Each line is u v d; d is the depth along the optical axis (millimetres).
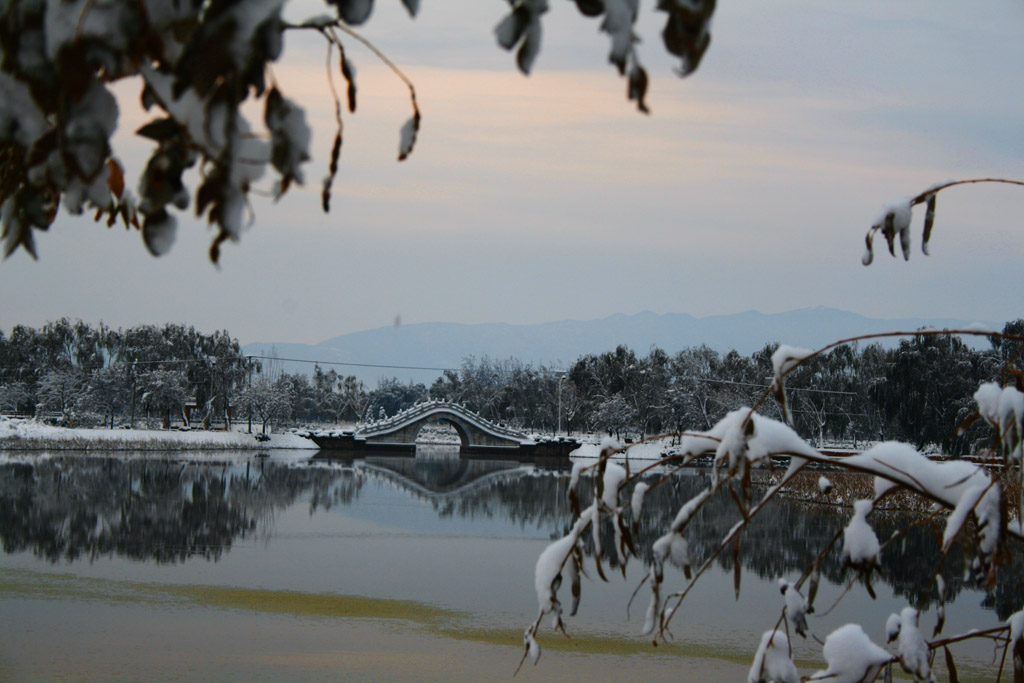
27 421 87062
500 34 1731
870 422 87125
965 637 4004
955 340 74312
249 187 1499
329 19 1846
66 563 26031
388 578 25828
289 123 1510
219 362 101812
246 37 1405
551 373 106125
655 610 3893
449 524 38000
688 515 3898
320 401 129750
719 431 3801
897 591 24250
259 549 29984
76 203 1922
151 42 1517
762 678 3883
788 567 27906
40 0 1640
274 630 19781
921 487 3732
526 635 4023
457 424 88875
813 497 42750
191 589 23359
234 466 64188
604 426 92250
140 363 93688
